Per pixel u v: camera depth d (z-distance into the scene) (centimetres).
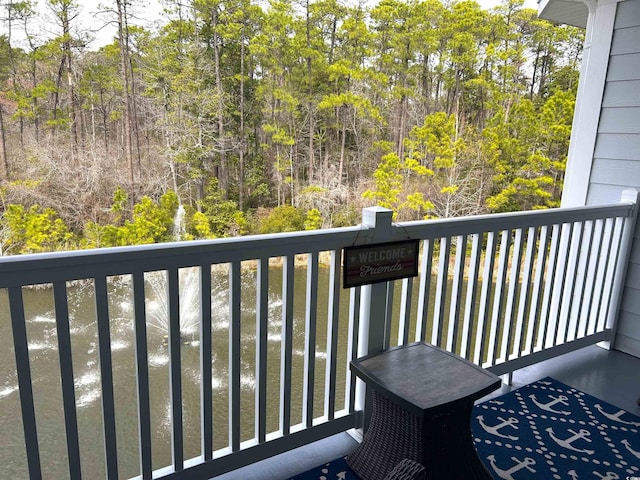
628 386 240
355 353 177
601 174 284
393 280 174
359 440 186
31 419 113
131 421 297
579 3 309
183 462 144
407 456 145
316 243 154
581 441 191
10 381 272
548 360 271
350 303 172
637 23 258
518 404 220
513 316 229
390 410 150
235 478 163
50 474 269
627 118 268
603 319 283
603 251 272
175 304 130
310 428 171
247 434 362
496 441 190
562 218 235
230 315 142
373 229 164
